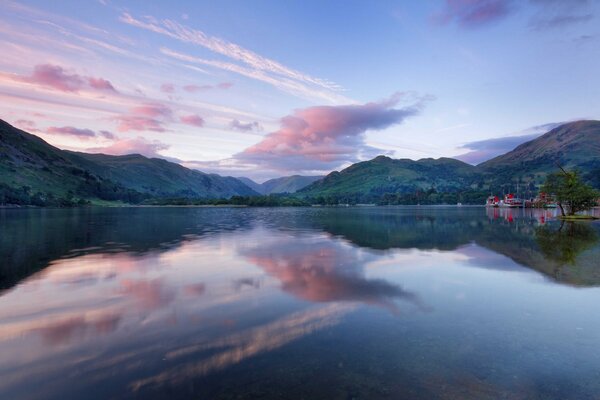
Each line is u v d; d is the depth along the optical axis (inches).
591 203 3088.1
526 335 449.4
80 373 351.9
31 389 323.0
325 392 314.8
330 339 438.3
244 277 796.0
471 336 446.9
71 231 1952.5
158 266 925.2
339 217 3774.6
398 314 536.4
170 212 5433.1
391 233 1881.2
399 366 364.5
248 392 315.6
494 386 324.8
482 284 729.0
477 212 5064.0
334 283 738.8
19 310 557.0
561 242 1409.9
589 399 304.3
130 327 480.7
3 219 3120.1
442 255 1116.5
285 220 3181.6
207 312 546.3
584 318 514.9
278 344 423.2
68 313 541.3
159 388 323.0
